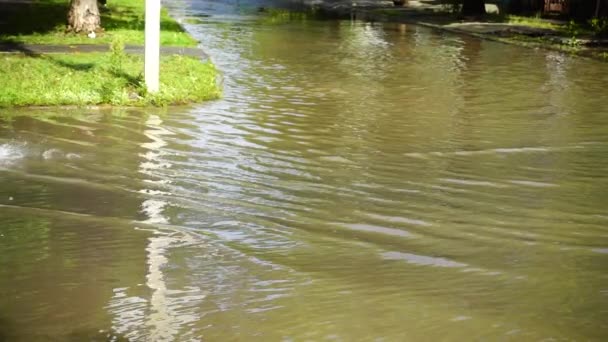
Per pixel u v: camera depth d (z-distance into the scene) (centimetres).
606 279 765
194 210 945
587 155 1263
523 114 1606
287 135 1353
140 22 3072
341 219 923
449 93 1839
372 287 736
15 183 1032
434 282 750
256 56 2381
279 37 2956
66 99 1509
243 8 4503
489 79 2072
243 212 941
